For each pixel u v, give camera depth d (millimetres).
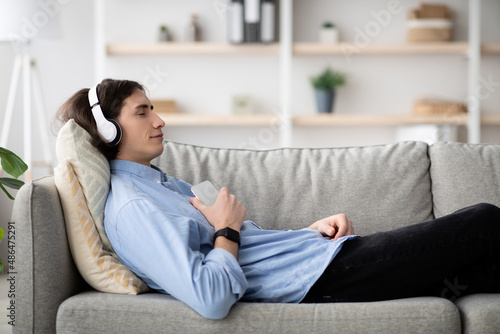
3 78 3674
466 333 1253
